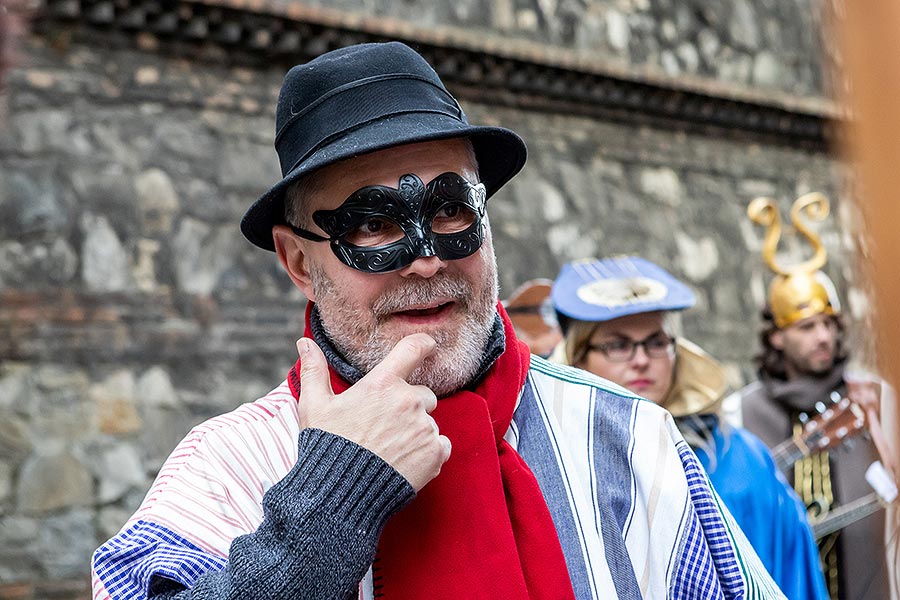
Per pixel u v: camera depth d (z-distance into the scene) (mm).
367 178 1305
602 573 1286
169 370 5582
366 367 1346
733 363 8438
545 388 1412
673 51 8539
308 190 1352
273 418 1366
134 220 5621
